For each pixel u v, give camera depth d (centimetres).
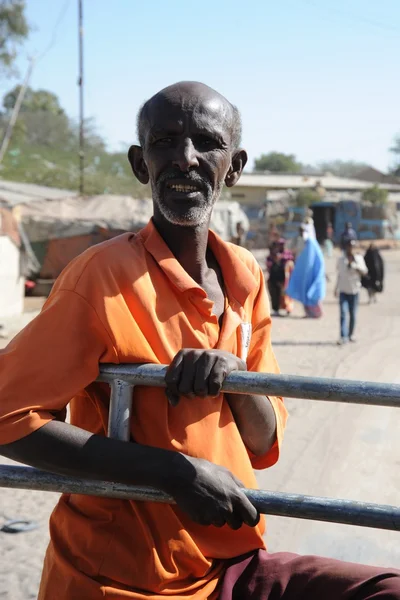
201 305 183
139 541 175
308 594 179
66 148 4262
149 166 190
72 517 181
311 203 4084
